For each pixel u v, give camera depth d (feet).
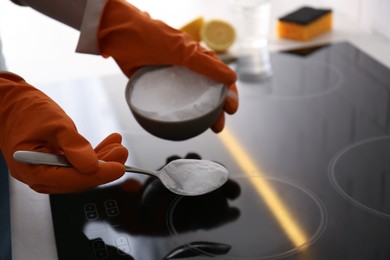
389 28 3.21
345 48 3.19
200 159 2.37
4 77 2.27
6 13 3.96
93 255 1.95
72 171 1.99
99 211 2.14
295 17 3.31
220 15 3.66
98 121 2.66
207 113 2.17
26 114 2.09
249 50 3.23
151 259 1.93
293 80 2.93
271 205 2.11
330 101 2.73
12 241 2.06
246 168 2.31
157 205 2.15
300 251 1.92
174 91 2.31
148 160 2.39
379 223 2.02
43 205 2.22
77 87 2.93
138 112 2.19
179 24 3.60
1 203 2.11
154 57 2.36
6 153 2.12
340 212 2.07
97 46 2.38
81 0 2.33
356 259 1.89
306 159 2.34
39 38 3.61
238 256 1.92
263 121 2.61
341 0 3.60
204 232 2.02
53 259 1.99
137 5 3.86
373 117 2.59
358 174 2.25
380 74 2.93
